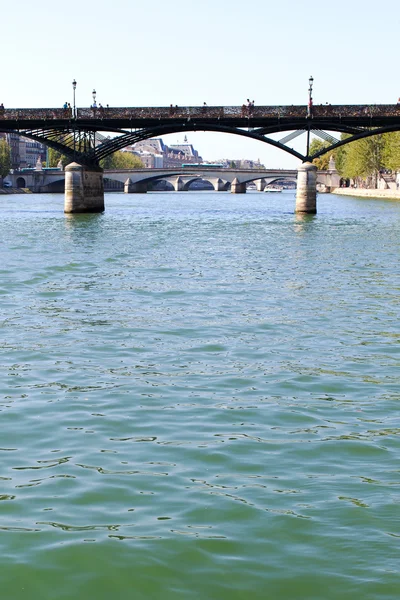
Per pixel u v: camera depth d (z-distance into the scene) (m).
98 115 83.44
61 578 8.18
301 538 9.00
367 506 9.88
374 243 52.25
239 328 22.38
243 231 64.19
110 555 8.59
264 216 89.56
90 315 24.55
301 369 17.53
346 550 8.72
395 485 10.61
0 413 14.01
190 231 64.12
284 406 14.58
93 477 10.87
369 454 11.91
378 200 148.50
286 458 11.70
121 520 9.47
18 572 8.27
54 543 8.85
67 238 56.12
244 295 28.91
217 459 11.62
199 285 31.56
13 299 27.98
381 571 8.28
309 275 35.09
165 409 14.30
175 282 32.50
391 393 15.60
